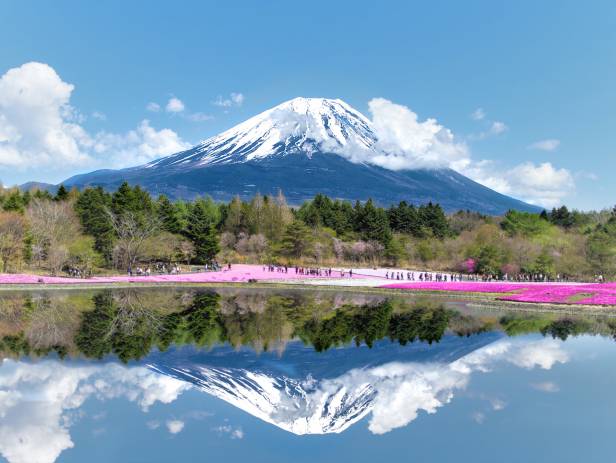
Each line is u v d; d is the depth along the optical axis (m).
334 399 22.70
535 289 62.28
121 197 106.62
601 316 46.66
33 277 70.94
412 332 38.28
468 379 25.75
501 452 17.22
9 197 103.31
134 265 94.25
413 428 19.38
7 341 32.34
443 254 118.69
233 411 21.06
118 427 19.05
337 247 122.31
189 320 42.22
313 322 42.38
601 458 16.86
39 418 19.72
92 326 38.00
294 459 16.61
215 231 112.19
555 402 22.17
